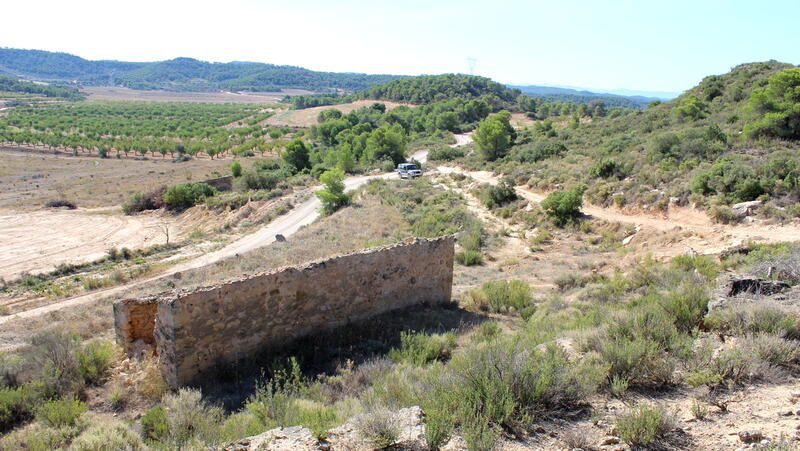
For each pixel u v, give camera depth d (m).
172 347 10.34
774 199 23.84
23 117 167.00
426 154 88.75
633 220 28.83
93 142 113.81
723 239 21.72
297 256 28.05
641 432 5.34
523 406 6.25
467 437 5.34
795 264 12.52
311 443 5.96
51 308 26.33
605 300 15.24
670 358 7.35
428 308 16.30
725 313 8.84
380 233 33.81
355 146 91.06
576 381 6.65
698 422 5.64
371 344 12.46
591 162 43.28
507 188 38.69
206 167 96.56
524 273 23.17
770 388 6.35
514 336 10.80
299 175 75.19
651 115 62.16
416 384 8.02
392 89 198.00
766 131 34.25
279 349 12.16
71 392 9.82
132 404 9.73
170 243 44.50
